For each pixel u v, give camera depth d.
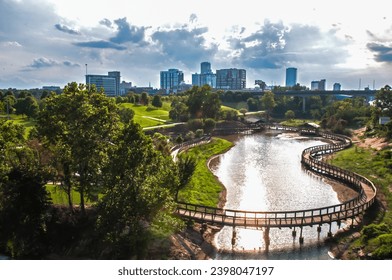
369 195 51.38
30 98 105.12
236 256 35.97
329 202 52.81
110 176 30.59
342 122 128.75
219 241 39.53
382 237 35.44
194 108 131.75
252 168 75.19
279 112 194.12
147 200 29.17
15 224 32.78
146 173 31.00
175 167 39.38
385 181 58.38
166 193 31.25
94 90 39.59
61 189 39.38
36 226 33.31
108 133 37.22
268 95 178.88
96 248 32.28
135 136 32.06
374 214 45.34
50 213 35.81
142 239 31.72
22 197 32.94
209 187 57.59
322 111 181.50
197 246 36.78
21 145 38.44
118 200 29.14
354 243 38.12
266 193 57.12
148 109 145.62
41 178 34.50
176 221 34.19
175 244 34.53
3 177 33.22
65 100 35.72
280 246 38.62
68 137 35.56
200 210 45.41
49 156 39.50
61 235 34.25
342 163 74.44
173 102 155.88
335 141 112.69
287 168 75.50
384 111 108.25
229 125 142.12
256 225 39.06
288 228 43.38
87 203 40.03
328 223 40.81
